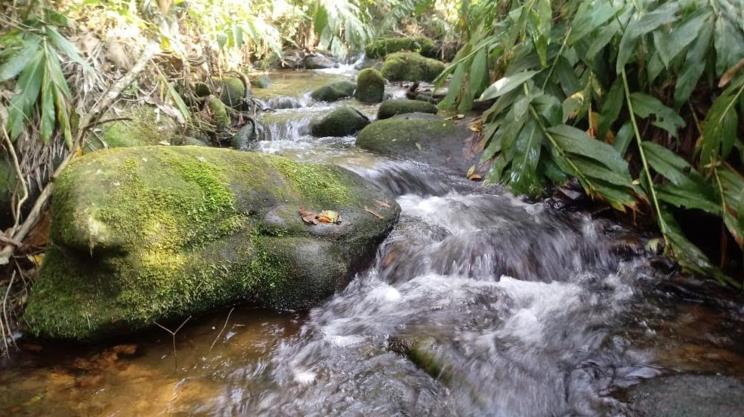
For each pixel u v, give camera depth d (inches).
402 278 105.6
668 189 105.0
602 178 107.7
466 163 153.6
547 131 114.7
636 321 91.7
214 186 92.2
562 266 111.7
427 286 102.9
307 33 357.7
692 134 111.1
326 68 360.5
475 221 123.8
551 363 80.2
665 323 90.7
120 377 76.3
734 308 94.8
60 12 114.7
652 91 111.7
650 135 117.0
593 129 116.3
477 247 110.3
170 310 84.2
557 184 124.3
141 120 132.9
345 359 81.4
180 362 80.1
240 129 181.9
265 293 94.1
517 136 116.3
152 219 82.7
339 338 87.0
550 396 73.8
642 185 108.5
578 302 98.9
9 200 92.7
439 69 312.5
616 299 99.8
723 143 96.0
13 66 93.2
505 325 91.1
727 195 98.2
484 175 147.2
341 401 72.6
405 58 313.0
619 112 113.8
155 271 81.6
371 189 119.7
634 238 115.6
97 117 108.3
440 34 366.3
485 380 76.4
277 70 345.7
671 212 112.0
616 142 112.5
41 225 92.4
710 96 108.3
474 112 179.8
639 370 77.4
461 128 164.4
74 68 111.9
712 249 110.8
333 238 99.8
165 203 85.0
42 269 83.4
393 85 293.9
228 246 90.6
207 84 184.5
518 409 72.3
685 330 88.4
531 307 97.3
